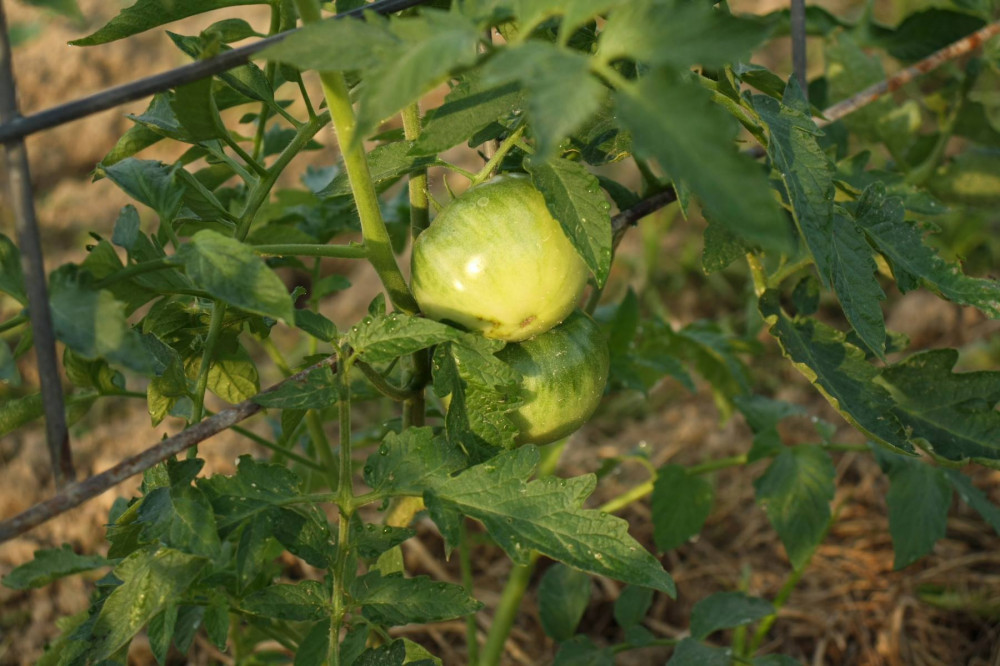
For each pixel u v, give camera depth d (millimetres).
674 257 1739
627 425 1533
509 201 733
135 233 713
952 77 1065
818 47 1950
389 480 735
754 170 575
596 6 605
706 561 1291
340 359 727
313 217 983
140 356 663
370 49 631
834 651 1157
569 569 992
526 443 786
